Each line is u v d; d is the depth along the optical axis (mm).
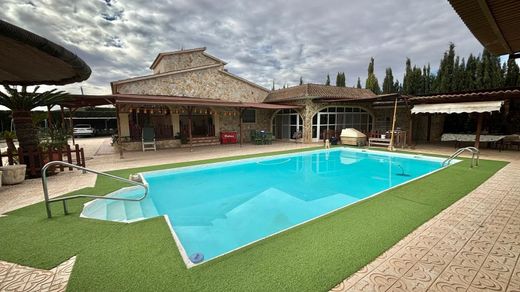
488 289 2756
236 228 5742
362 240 3857
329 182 9633
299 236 3990
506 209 5176
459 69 21781
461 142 17781
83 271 3123
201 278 2939
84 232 4223
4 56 2318
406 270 3090
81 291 2752
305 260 3301
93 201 5996
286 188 8867
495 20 3617
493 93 12039
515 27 3844
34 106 8984
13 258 3436
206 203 7379
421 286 2795
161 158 12797
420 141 19391
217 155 13758
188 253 4609
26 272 3129
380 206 5395
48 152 9031
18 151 8453
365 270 3084
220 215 6500
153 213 6566
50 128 11023
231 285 2801
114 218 6000
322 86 22312
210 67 20562
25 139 8664
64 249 3666
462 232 4133
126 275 3023
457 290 2738
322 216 4836
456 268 3139
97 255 3494
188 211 6750
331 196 8016
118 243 3840
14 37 1797
